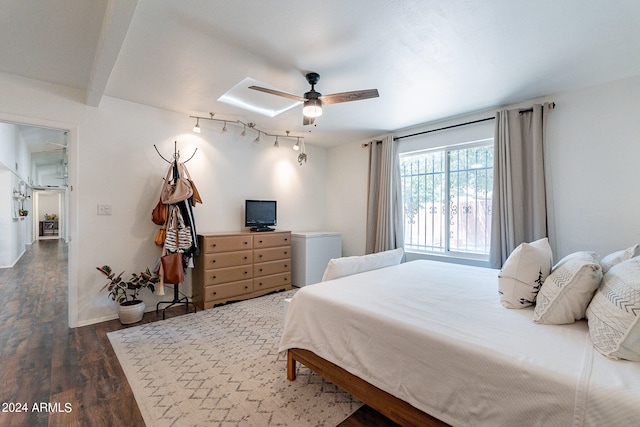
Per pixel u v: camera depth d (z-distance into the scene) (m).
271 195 4.82
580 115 2.95
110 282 3.18
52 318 3.22
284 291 4.39
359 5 1.74
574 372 1.00
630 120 2.68
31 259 7.08
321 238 4.76
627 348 1.06
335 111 3.63
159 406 1.74
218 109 3.59
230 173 4.29
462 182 3.92
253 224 4.37
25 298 3.95
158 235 3.36
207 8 1.77
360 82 2.82
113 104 3.23
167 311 3.50
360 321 1.61
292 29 1.98
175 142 3.71
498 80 2.78
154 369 2.17
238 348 2.53
